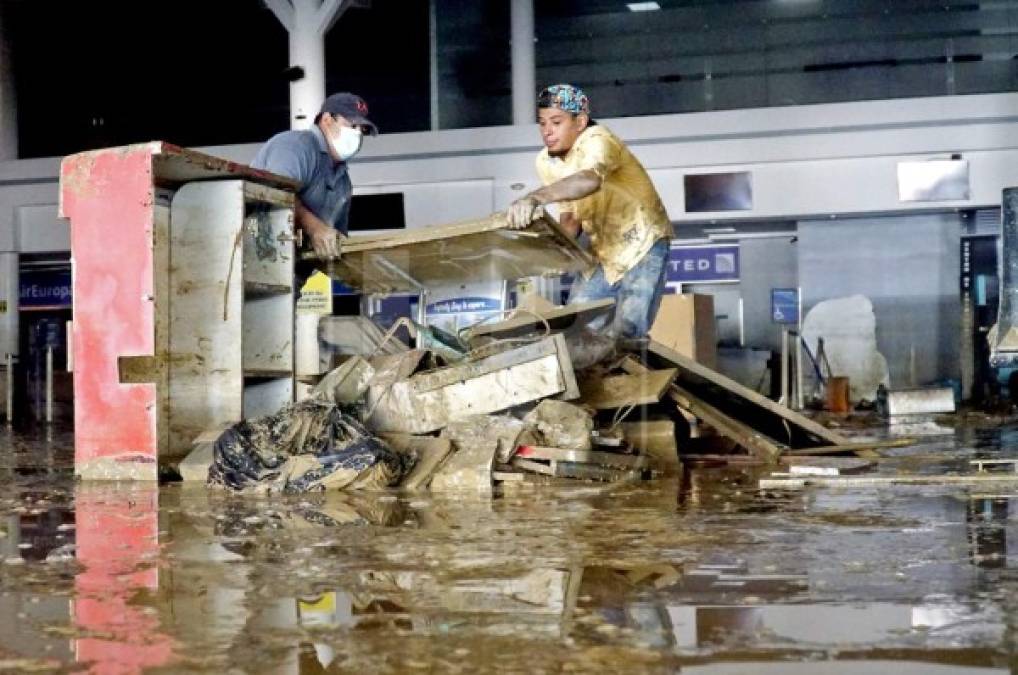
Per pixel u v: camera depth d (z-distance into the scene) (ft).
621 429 18.98
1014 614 7.27
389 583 8.50
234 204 19.06
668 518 12.35
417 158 56.70
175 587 8.46
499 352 18.49
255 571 9.11
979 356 55.16
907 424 36.40
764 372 55.11
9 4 64.03
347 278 23.36
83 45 69.26
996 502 13.74
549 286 44.98
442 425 17.66
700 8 59.31
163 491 16.19
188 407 18.95
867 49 57.77
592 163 21.63
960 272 55.11
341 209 22.34
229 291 18.98
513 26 56.59
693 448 22.66
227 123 67.72
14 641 6.83
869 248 55.88
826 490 15.47
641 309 22.70
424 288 24.95
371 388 18.26
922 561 9.32
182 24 67.97
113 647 6.65
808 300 56.65
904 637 6.67
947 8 56.95
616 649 6.45
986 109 52.03
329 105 21.80
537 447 16.92
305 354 20.36
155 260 18.39
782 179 53.83
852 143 53.21
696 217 54.44
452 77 62.75
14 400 62.18
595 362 20.62
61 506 14.29
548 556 9.71
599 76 60.44
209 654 6.46
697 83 59.47
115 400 18.17
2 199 62.69
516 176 55.88
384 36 65.62
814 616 7.25
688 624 7.05
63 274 64.95
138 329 18.13
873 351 56.08
